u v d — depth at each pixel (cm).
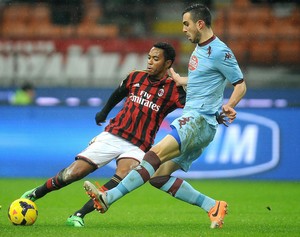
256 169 6272
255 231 2853
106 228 2920
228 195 5044
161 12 7819
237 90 2825
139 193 5238
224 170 6256
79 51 7162
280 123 6316
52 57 7169
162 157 2805
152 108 3098
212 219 2980
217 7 7725
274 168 6284
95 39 7150
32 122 6328
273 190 5434
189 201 3000
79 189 5447
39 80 7156
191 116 2833
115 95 3200
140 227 3027
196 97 2872
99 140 3064
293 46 7550
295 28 7756
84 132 6312
